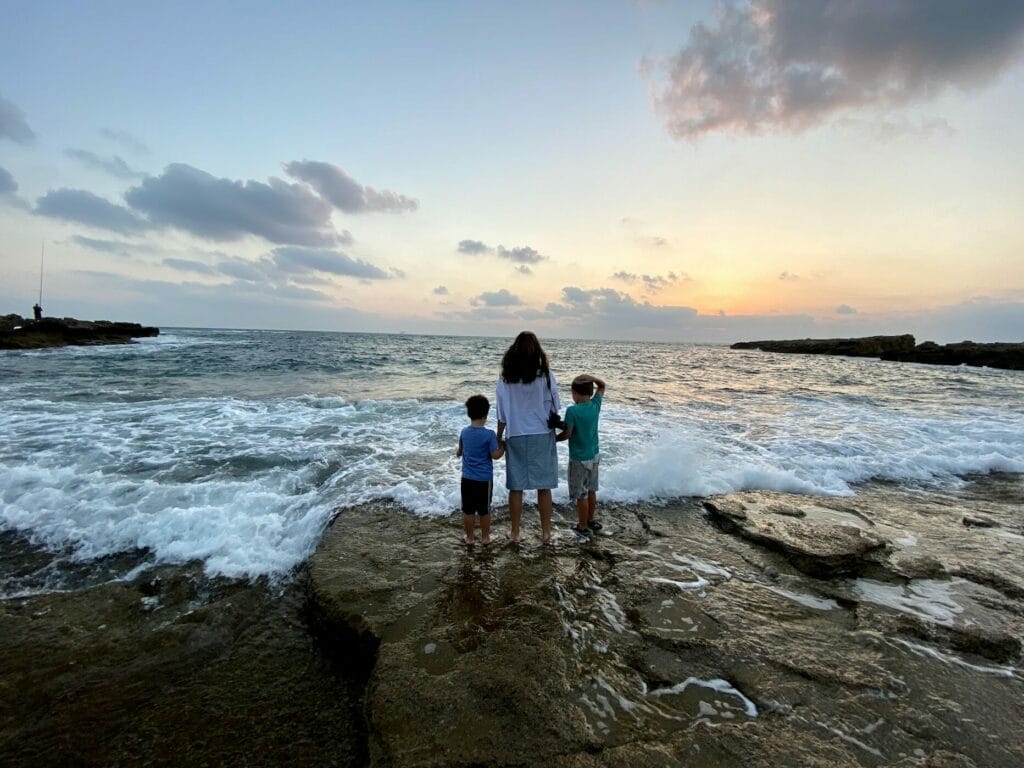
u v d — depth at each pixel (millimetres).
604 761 2188
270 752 2549
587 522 4852
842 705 2555
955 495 6297
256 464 6754
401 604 3492
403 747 2293
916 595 3742
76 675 3059
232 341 50562
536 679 2711
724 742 2291
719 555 4391
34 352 26781
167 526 4867
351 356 29812
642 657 2939
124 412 9906
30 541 4676
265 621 3652
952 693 2652
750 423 10281
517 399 4461
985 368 36781
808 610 3506
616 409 11805
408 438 8414
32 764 2473
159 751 2545
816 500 5914
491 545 4496
